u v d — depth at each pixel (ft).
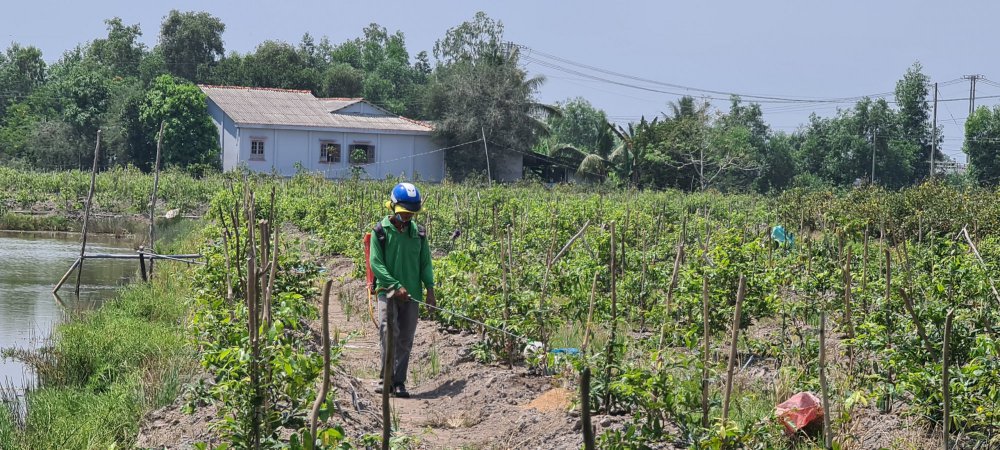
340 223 70.13
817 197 93.04
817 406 23.02
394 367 29.27
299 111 178.50
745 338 31.96
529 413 25.50
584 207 77.10
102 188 122.83
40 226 110.63
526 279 34.94
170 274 58.29
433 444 23.82
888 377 25.38
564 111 268.21
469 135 180.14
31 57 280.51
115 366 33.76
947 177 193.77
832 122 210.38
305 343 32.04
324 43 308.19
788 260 40.40
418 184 129.49
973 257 33.47
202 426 23.53
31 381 34.14
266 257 21.53
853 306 32.37
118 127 178.81
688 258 40.04
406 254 28.78
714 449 19.11
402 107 242.58
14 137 204.95
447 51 213.46
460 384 29.99
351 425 22.93
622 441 19.94
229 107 172.24
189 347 32.83
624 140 186.19
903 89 198.90
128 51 274.77
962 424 21.71
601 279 37.63
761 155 199.72
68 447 24.68
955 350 23.63
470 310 33.73
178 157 167.32
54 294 58.54
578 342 33.94
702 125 176.65
